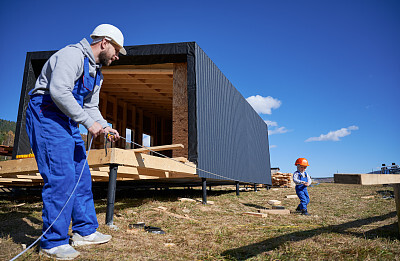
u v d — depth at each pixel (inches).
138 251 93.8
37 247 91.0
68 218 85.8
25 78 294.0
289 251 95.0
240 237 118.6
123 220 147.1
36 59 296.5
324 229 135.1
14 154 275.7
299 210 211.0
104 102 447.8
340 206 244.1
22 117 284.8
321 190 414.6
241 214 190.4
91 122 89.0
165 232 127.8
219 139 300.5
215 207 216.8
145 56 271.1
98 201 228.4
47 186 83.8
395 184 118.6
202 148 249.9
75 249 91.0
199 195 299.3
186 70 275.0
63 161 85.6
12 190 295.3
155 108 569.0
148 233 122.8
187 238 115.7
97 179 221.0
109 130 104.4
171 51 262.5
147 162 153.7
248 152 422.9
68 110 83.0
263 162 522.3
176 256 91.3
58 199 83.7
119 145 493.4
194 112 245.6
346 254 90.8
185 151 256.8
